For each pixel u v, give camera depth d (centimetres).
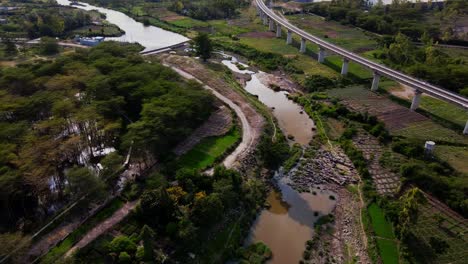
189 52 19812
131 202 8194
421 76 14912
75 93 11388
